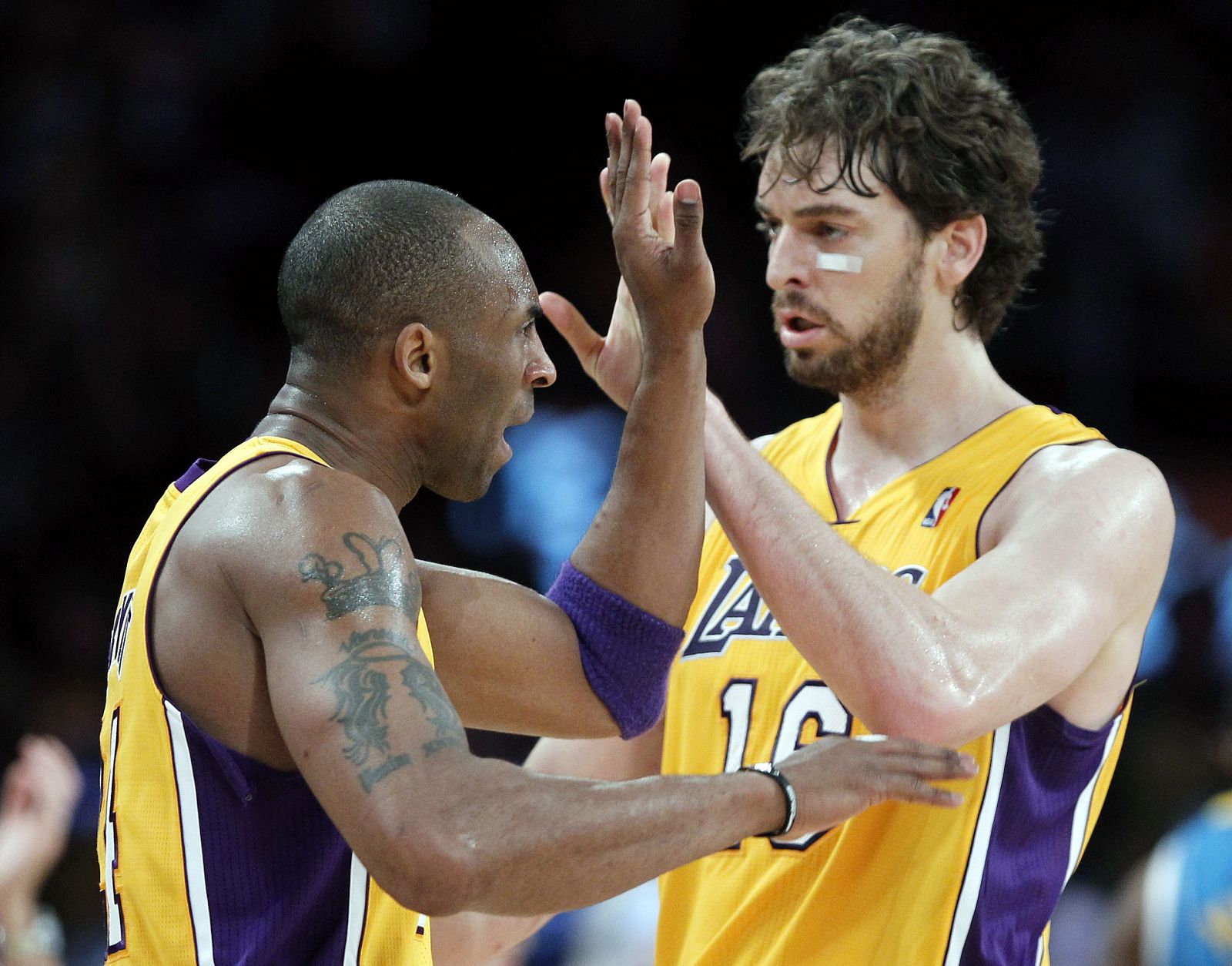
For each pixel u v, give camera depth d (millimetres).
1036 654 8117
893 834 8781
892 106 9227
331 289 7594
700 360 8133
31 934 13484
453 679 8156
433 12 34625
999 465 9219
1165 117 33969
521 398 8008
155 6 33656
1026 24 34125
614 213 8266
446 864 6094
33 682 27203
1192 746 24359
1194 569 28938
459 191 34375
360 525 6930
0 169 31828
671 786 6684
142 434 30672
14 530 29375
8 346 30609
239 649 6934
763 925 9031
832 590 8164
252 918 7027
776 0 34438
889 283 9328
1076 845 9289
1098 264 32625
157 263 31953
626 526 8250
